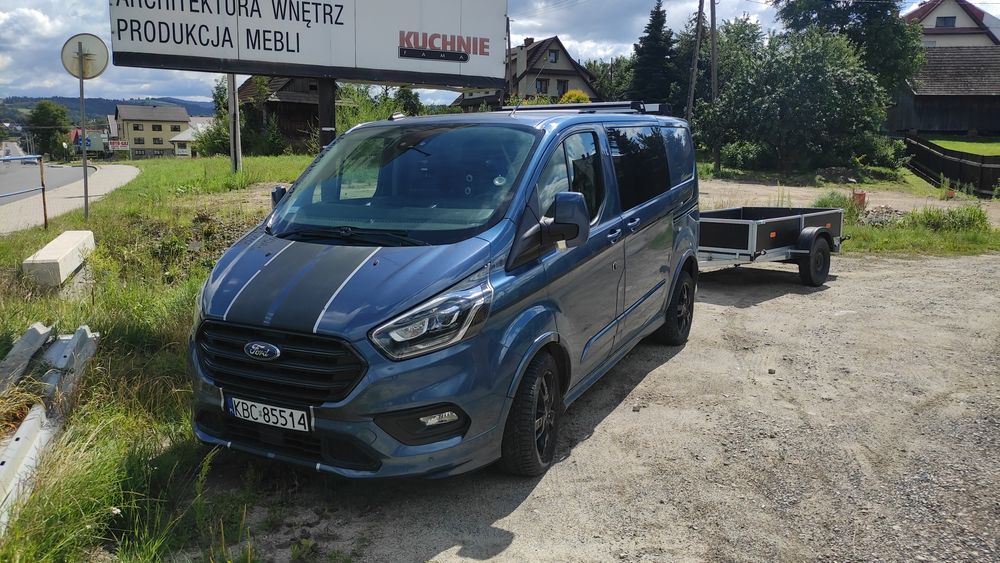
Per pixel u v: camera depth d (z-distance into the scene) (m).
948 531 3.41
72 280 7.30
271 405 3.35
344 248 3.77
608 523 3.51
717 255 8.59
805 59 35.66
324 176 4.57
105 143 114.06
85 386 4.46
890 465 4.11
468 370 3.39
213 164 25.09
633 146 5.44
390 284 3.40
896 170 37.59
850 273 10.08
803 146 36.06
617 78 69.75
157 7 9.02
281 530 3.37
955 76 50.59
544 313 3.88
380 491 3.77
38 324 5.22
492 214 3.88
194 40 9.24
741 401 5.13
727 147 40.50
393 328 3.25
